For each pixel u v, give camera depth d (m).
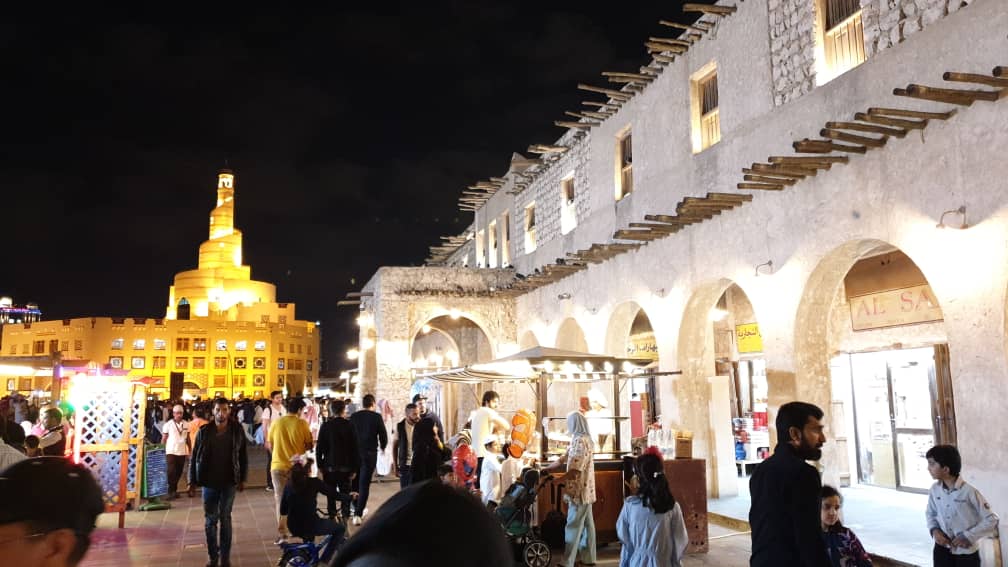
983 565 6.60
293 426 8.96
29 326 73.12
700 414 12.03
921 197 7.66
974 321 7.01
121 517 10.50
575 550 7.63
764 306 10.11
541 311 18.94
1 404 13.45
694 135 12.44
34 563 1.54
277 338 75.12
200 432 8.01
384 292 19.86
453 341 26.17
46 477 1.59
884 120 7.59
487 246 24.84
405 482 11.41
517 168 21.38
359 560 0.94
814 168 9.05
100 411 10.59
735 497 11.55
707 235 11.56
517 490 7.84
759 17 10.69
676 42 12.52
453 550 0.95
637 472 5.63
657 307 13.05
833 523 4.52
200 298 83.06
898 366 11.33
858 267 11.69
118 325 69.25
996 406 6.76
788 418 3.70
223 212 89.69
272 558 8.48
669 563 5.37
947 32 7.50
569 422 8.02
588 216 16.52
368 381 22.58
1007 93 6.75
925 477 10.85
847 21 9.23
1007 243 6.70
